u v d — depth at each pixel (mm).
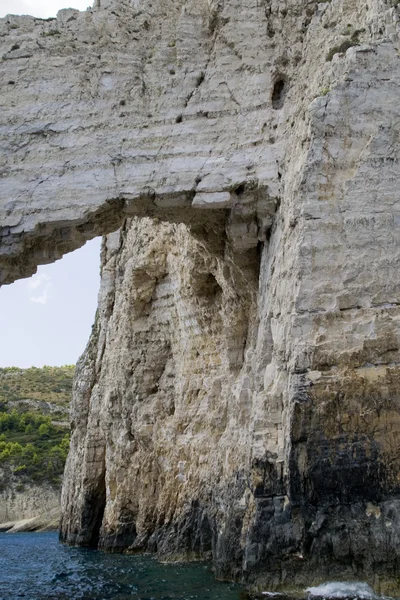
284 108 13781
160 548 19047
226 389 17891
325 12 13758
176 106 14086
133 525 22125
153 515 20734
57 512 45625
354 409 10172
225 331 17734
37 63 14391
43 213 13312
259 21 14406
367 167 11406
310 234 11133
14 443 59469
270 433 11312
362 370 10383
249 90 14008
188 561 17203
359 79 11758
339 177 11438
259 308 14359
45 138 13883
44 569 18516
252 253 14789
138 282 22562
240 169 13414
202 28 14750
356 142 11562
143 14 14930
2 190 13469
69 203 13359
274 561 10367
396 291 10797
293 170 12320
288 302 11352
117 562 18719
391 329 10531
